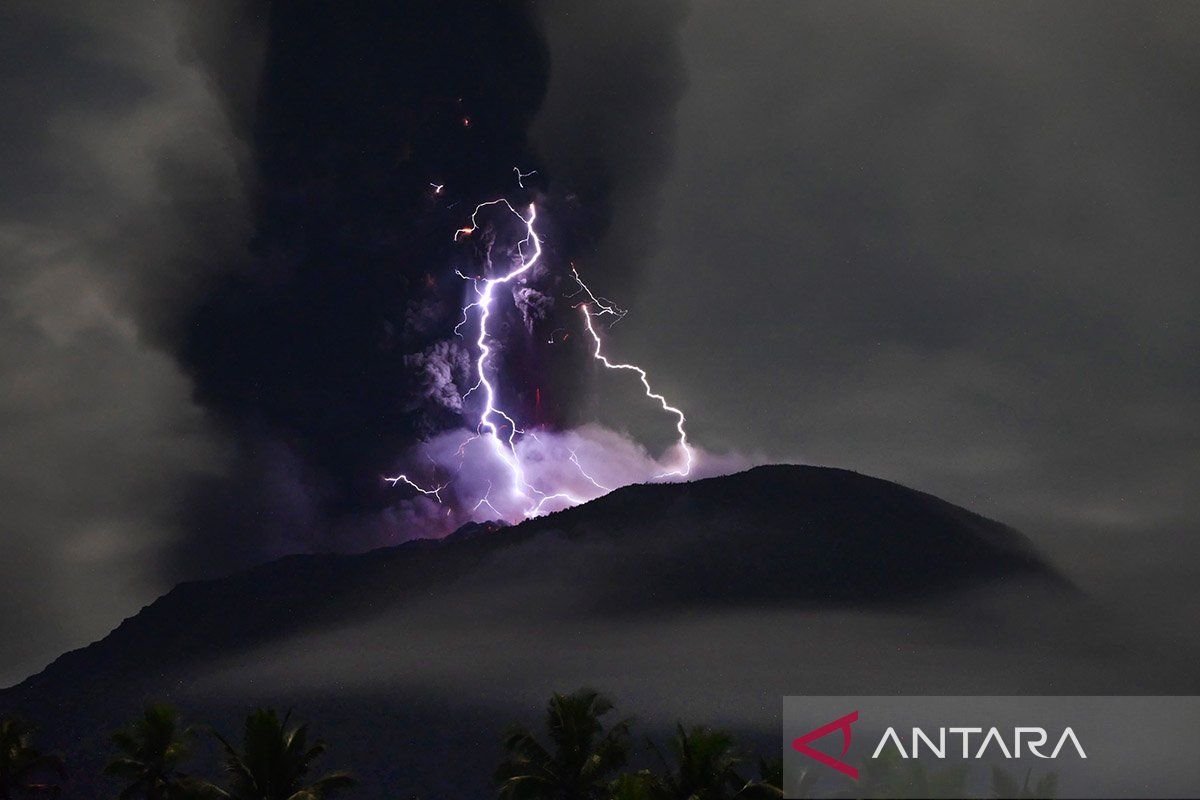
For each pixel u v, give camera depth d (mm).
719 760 68250
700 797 65812
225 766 71438
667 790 67438
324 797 71312
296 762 71250
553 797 72000
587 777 71500
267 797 70188
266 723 70438
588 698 74125
